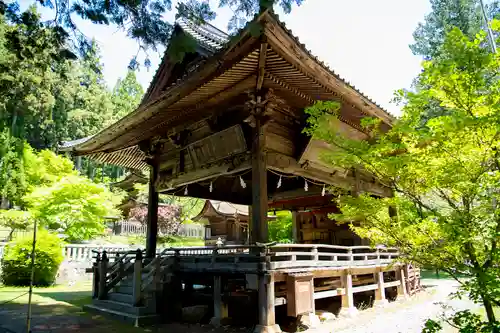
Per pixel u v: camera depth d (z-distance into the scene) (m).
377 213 4.83
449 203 4.21
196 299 10.01
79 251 16.53
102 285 9.77
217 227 28.38
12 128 24.27
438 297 11.87
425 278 18.69
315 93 8.02
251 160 8.31
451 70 4.04
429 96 4.45
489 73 4.29
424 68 4.37
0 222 19.11
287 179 13.55
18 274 13.88
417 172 4.32
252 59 6.24
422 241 4.25
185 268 8.90
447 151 4.14
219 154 9.16
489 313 3.82
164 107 8.38
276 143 8.73
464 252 3.96
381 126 9.57
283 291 8.24
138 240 26.28
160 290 8.60
